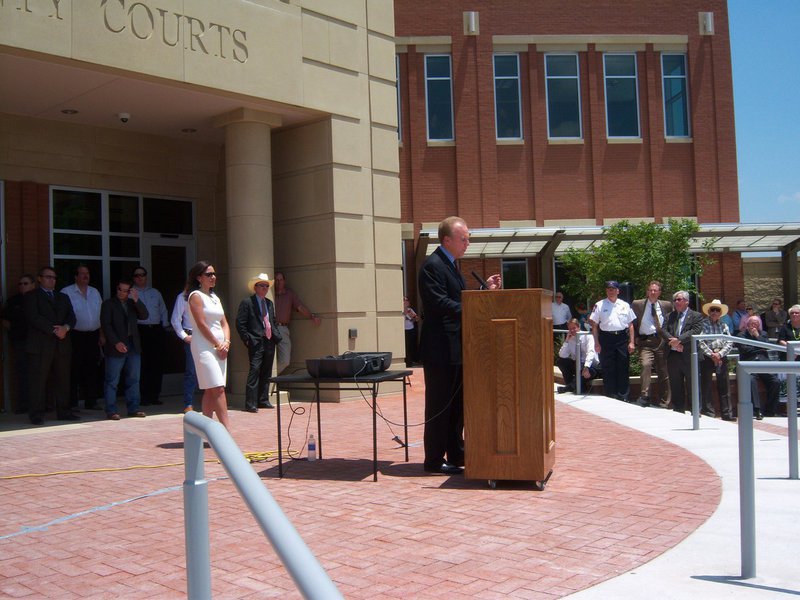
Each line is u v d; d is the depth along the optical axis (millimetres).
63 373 10555
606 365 12227
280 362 12289
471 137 21938
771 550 4289
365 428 9516
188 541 2068
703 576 3861
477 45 22078
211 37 10805
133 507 5688
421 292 6594
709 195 22953
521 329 5973
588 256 19031
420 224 21594
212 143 14062
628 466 6730
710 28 23031
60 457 7820
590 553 4281
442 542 4574
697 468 6543
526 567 4070
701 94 23031
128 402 10898
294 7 11938
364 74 13016
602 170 22578
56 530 5102
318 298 12547
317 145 12602
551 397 6422
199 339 7793
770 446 7980
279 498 5809
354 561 4242
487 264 22125
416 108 21797
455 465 6828
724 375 12414
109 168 12750
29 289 11016
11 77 10039
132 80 10305
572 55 22672
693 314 11953
